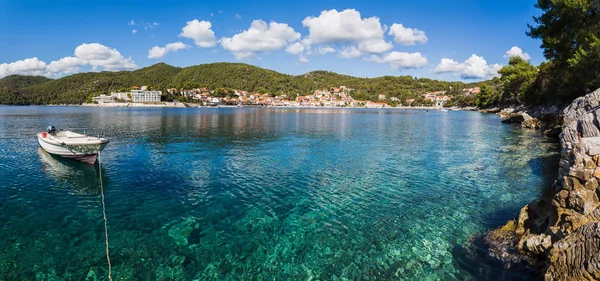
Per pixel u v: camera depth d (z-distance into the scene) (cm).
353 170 2208
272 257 1028
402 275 922
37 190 1680
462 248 1061
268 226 1259
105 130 4841
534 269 877
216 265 980
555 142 3391
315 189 1753
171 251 1057
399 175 2064
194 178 1958
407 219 1323
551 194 1084
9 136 3881
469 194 1644
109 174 2034
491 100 13312
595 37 3189
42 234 1166
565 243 788
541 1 3791
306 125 6238
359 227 1250
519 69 10056
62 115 9362
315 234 1189
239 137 4047
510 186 1769
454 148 3166
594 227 728
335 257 1028
